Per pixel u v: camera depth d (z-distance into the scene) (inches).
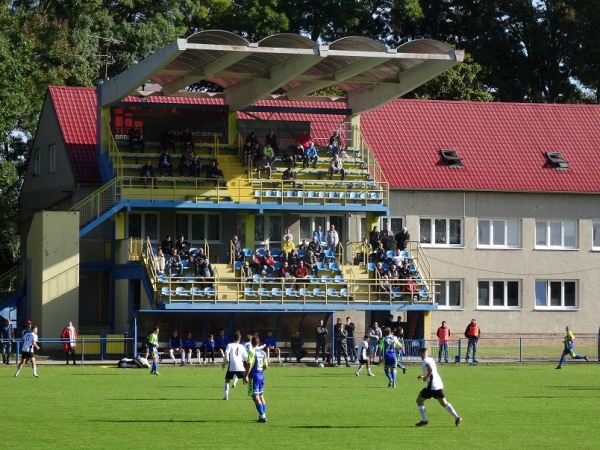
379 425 1393.9
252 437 1273.4
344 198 2950.3
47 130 3225.9
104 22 3843.5
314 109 3051.2
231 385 1925.4
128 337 2568.9
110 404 1617.9
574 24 4389.8
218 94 3068.4
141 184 2847.0
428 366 1371.8
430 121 3403.1
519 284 3253.0
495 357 2787.9
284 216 3024.1
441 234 3216.0
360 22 4375.0
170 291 2600.9
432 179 3208.7
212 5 4210.1
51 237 2716.5
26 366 2412.6
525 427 1382.9
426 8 4480.8
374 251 2864.2
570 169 3331.7
